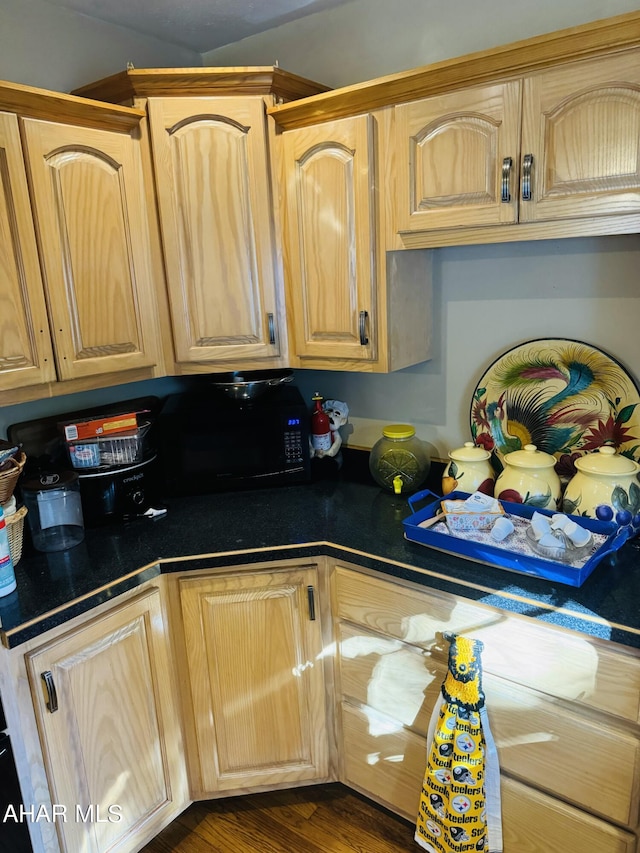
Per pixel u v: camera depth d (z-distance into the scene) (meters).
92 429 1.83
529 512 1.62
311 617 1.72
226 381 2.15
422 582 1.49
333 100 1.66
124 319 1.82
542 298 1.79
